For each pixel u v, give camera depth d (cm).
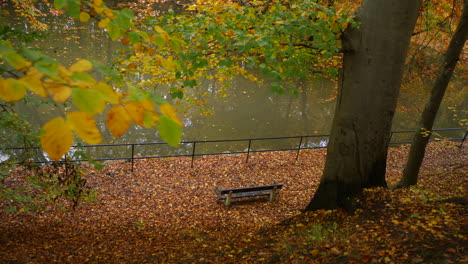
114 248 652
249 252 550
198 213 882
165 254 600
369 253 441
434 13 1299
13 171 957
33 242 661
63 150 102
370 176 716
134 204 915
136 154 1296
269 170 1169
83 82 121
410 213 576
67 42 2159
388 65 655
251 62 544
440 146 1386
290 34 615
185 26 580
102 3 246
